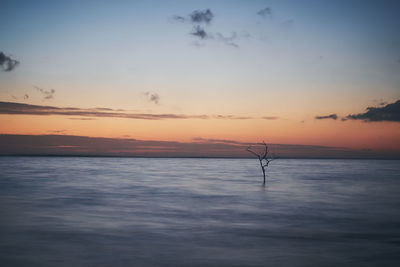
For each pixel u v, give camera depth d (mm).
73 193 36156
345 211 25781
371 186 47875
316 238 16875
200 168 117188
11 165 125125
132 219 21609
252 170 100875
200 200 31438
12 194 34781
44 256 13102
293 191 39812
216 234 17531
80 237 16344
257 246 15164
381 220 22125
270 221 21469
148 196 34188
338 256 13672
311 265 12523
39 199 31031
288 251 14383
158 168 112438
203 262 12711
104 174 72438
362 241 16312
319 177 67625
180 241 15883
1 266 11875
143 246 14852
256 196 34656
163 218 22125
